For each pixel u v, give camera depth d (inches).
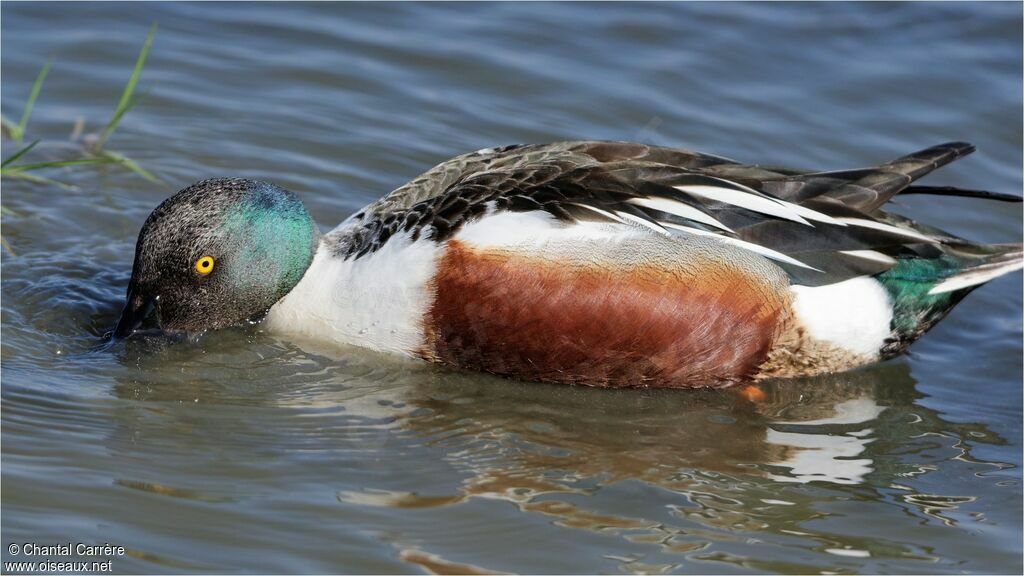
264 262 471.8
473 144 611.2
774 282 449.4
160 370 457.4
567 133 619.2
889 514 404.5
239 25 680.4
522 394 459.5
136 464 402.9
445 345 455.8
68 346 467.5
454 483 404.5
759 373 469.4
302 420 433.7
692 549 379.9
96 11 678.5
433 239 447.2
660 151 480.7
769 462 430.6
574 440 434.6
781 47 682.8
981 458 441.4
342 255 474.9
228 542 371.2
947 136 623.8
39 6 676.1
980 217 586.2
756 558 377.7
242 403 441.7
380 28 686.5
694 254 442.0
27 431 414.3
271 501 389.7
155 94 630.5
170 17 681.6
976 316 542.0
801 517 400.2
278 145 605.9
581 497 401.7
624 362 453.1
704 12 706.8
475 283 440.1
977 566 380.8
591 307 440.1
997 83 655.8
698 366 459.2
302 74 650.2
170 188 576.4
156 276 465.1
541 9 707.4
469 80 652.7
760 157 605.0
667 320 444.8
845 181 473.1
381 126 621.0
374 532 378.9
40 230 541.3
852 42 686.5
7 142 593.9
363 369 466.0
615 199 445.7
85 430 418.6
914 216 585.6
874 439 450.0
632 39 686.5
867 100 645.9
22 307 486.3
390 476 406.3
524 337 446.9
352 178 588.4
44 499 383.6
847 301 460.4
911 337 483.2
